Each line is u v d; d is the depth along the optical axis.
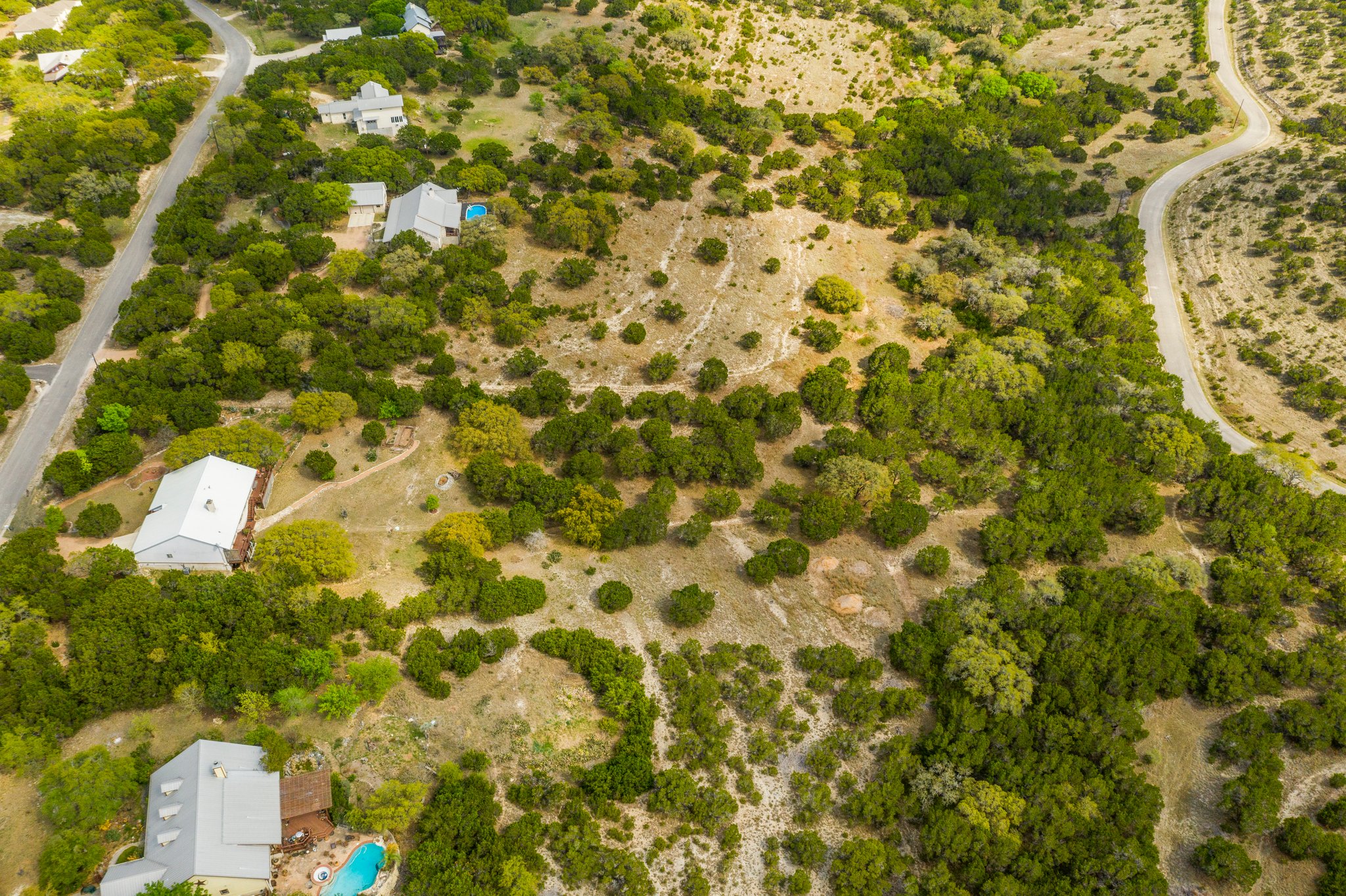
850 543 106.06
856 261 152.75
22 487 100.88
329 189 143.12
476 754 79.81
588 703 86.69
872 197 160.25
